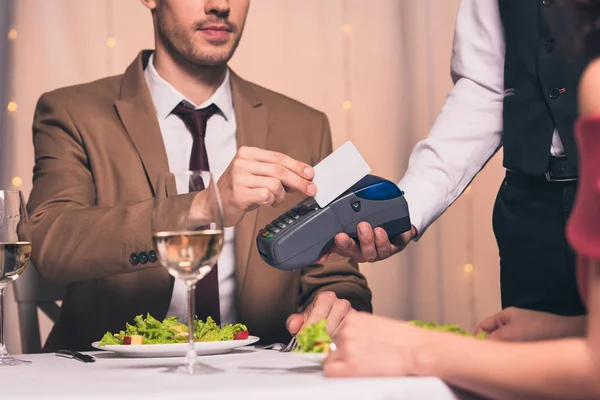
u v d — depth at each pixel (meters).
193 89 2.08
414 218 1.47
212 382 0.80
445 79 3.08
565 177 1.35
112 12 2.86
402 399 0.74
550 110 1.36
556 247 1.35
